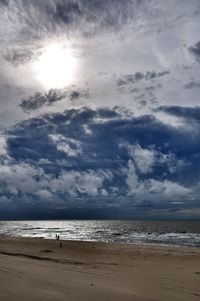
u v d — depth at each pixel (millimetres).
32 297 8859
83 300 9070
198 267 20922
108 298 9648
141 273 17359
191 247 37906
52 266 16922
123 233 88625
